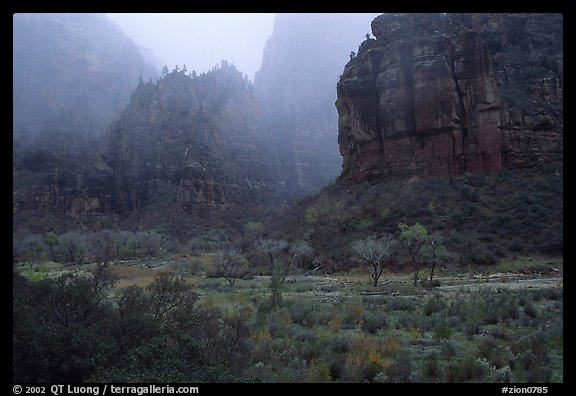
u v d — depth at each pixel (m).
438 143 51.84
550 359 11.24
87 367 8.56
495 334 14.23
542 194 44.91
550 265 36.22
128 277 35.31
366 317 16.98
